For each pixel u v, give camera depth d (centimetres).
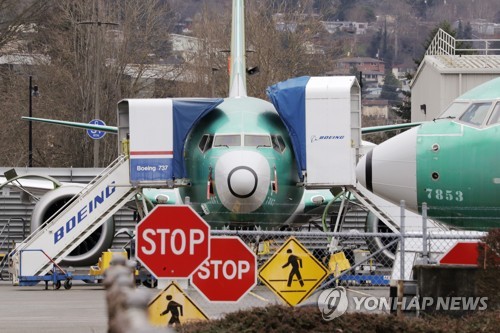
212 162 6969
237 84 8419
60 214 7331
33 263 7206
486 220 4919
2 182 8419
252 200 6794
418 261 5012
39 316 5188
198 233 4050
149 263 4044
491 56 13038
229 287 4197
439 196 4925
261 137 7069
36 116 16775
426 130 4991
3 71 18725
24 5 18112
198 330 3688
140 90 17825
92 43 16025
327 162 7081
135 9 17588
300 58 19275
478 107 4959
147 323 2084
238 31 8806
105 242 7644
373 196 7138
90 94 16088
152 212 4044
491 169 4838
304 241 7462
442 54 13575
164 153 7169
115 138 16150
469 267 4150
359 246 7900
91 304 5844
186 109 7169
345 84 7125
